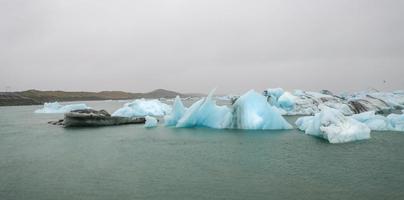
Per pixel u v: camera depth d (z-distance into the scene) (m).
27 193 12.64
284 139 24.91
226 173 15.26
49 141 25.67
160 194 12.34
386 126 28.45
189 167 16.52
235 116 31.80
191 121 33.28
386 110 47.78
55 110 63.59
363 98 50.81
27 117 52.69
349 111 42.78
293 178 14.27
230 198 11.80
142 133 29.64
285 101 47.47
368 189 12.63
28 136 28.64
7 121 44.56
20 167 16.91
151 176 14.86
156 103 54.03
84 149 21.98
